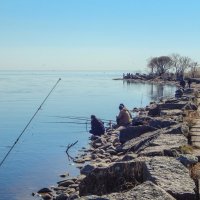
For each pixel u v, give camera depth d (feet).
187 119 60.13
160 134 48.47
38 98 212.43
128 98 208.44
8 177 56.49
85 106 168.66
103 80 491.72
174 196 23.72
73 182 51.13
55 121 121.90
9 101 194.90
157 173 26.96
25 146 80.94
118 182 30.12
